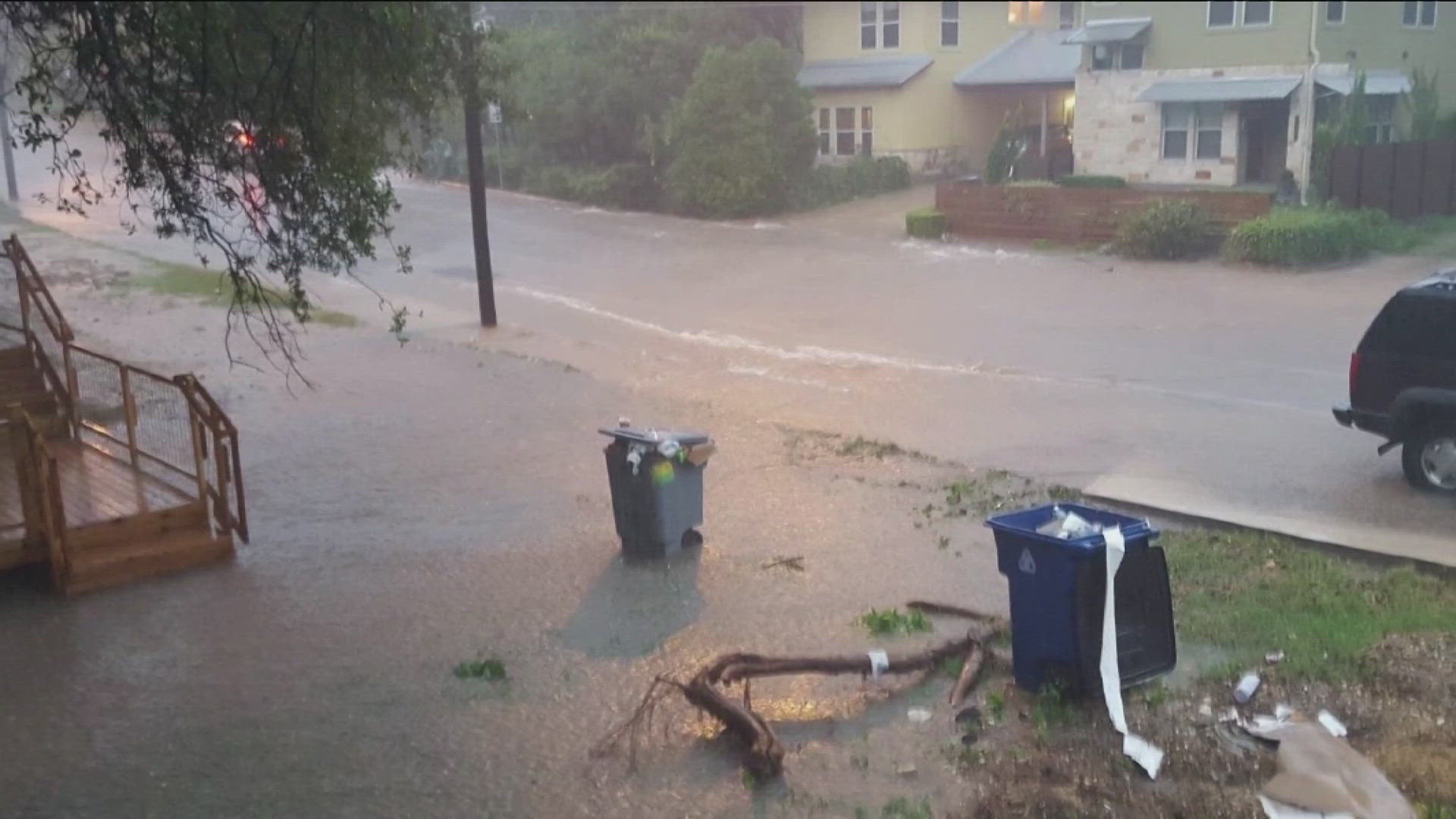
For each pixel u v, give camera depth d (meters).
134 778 6.89
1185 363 17.70
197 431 10.65
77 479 11.53
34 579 10.19
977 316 21.84
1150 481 12.20
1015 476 12.52
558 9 41.31
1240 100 32.34
